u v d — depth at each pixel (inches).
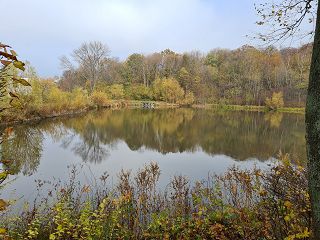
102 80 2390.5
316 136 67.1
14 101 75.5
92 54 2149.4
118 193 275.4
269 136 847.7
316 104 67.3
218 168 477.7
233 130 972.6
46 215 216.5
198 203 204.5
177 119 1310.3
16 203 278.1
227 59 2554.1
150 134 877.2
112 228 169.6
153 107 2103.8
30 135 759.1
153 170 281.7
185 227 172.2
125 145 699.4
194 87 2373.3
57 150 614.2
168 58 2657.5
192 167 486.0
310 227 99.4
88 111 1624.0
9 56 61.1
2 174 72.8
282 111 1850.4
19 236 183.5
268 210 130.7
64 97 1430.9
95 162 521.3
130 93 2448.3
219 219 165.8
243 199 206.7
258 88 2113.7
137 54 2709.2
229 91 2241.6
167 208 220.2
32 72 1050.1
